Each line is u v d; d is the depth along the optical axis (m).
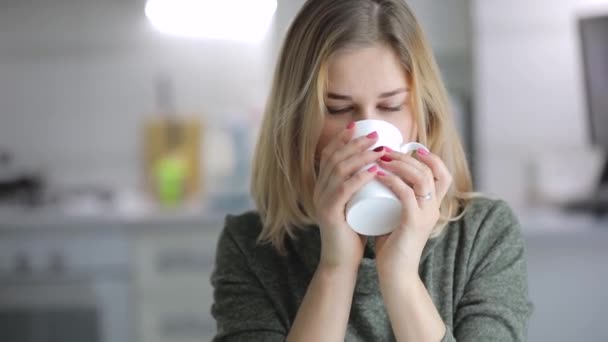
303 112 0.94
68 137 3.23
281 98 0.99
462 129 2.83
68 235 2.68
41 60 3.21
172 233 2.67
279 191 1.00
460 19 2.87
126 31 3.20
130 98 3.21
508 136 2.77
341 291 0.88
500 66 2.77
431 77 0.97
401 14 0.94
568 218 2.46
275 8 2.98
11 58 3.21
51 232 2.68
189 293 2.67
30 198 2.97
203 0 2.94
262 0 2.96
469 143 2.83
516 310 0.95
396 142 0.88
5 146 3.23
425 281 0.97
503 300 0.95
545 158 2.72
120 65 3.21
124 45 3.20
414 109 0.93
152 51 3.20
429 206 0.87
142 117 3.21
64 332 2.71
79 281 2.69
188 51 3.20
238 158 2.84
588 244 2.38
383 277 0.87
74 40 3.20
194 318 2.68
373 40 0.89
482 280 0.97
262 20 3.06
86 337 2.70
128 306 2.69
